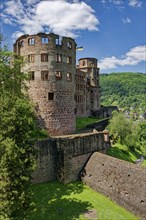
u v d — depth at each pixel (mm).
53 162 33281
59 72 39969
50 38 38719
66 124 41344
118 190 27266
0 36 31000
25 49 39969
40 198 28016
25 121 22344
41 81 39094
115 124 57719
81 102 73000
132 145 60062
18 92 30344
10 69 30344
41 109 39219
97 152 35219
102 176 30406
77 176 33562
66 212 25000
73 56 43000
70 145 32500
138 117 157875
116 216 24172
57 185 31656
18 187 21078
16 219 21469
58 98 40000
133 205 24891
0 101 22344
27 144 23156
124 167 29000
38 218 23828
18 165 20812
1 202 19969
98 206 26281
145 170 26812
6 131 21359
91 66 82812
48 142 32594
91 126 52906
